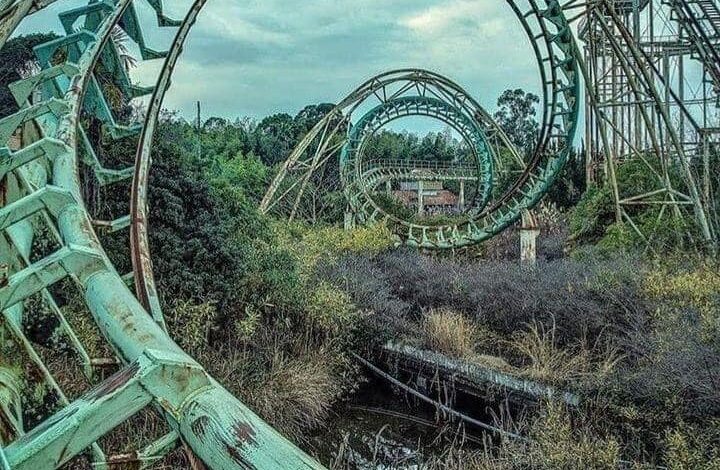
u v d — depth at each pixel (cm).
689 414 740
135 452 155
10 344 235
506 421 930
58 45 640
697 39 1878
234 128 6141
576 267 1420
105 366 270
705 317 845
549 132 2077
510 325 1234
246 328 1015
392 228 2619
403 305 1384
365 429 1034
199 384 125
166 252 999
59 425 120
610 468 658
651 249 1434
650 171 1897
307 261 1413
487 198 3234
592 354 1013
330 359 1159
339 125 3195
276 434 112
